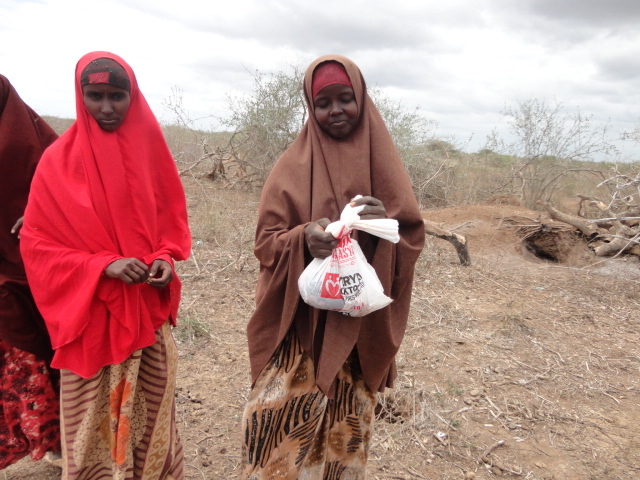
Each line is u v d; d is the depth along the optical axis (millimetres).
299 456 2352
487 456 3254
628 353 4828
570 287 6598
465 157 13758
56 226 2264
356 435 2418
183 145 12523
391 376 2471
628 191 9320
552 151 11703
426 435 3398
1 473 2924
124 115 2318
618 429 3639
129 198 2342
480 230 8430
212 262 6109
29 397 2559
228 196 10117
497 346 4754
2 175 2521
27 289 2492
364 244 2227
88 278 2201
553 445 3416
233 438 3242
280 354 2266
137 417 2451
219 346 4316
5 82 2568
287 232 2180
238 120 11227
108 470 2449
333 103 2178
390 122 11344
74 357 2277
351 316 2146
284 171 2270
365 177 2221
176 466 2621
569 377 4305
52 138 2754
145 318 2342
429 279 6406
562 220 8375
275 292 2219
